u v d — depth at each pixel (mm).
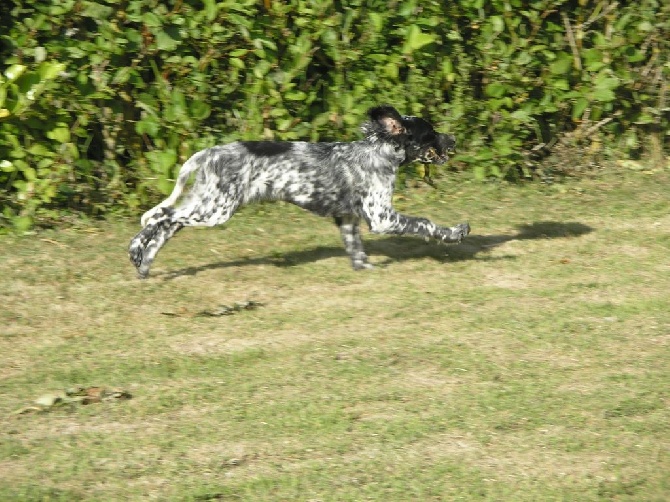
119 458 8281
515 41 17188
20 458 8281
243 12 15336
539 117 17734
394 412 9109
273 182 12625
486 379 9820
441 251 14023
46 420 8945
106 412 9109
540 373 9953
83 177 14984
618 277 12891
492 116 17047
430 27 16656
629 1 18250
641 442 8594
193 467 8148
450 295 12148
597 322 11320
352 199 12859
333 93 16203
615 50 17734
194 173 14438
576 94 17422
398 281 12711
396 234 12977
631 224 15234
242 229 14664
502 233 14828
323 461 8250
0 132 14188
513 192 16703
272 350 10500
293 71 15758
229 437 8633
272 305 11859
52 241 13867
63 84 14477
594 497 7746
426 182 15336
